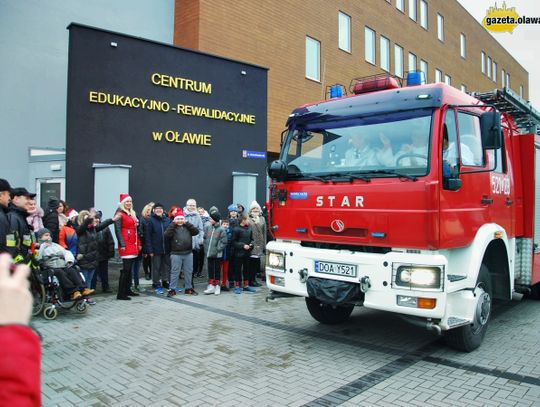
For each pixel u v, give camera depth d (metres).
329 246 5.37
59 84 14.98
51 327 6.39
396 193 4.73
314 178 5.42
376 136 5.12
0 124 14.01
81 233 7.94
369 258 4.79
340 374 4.65
